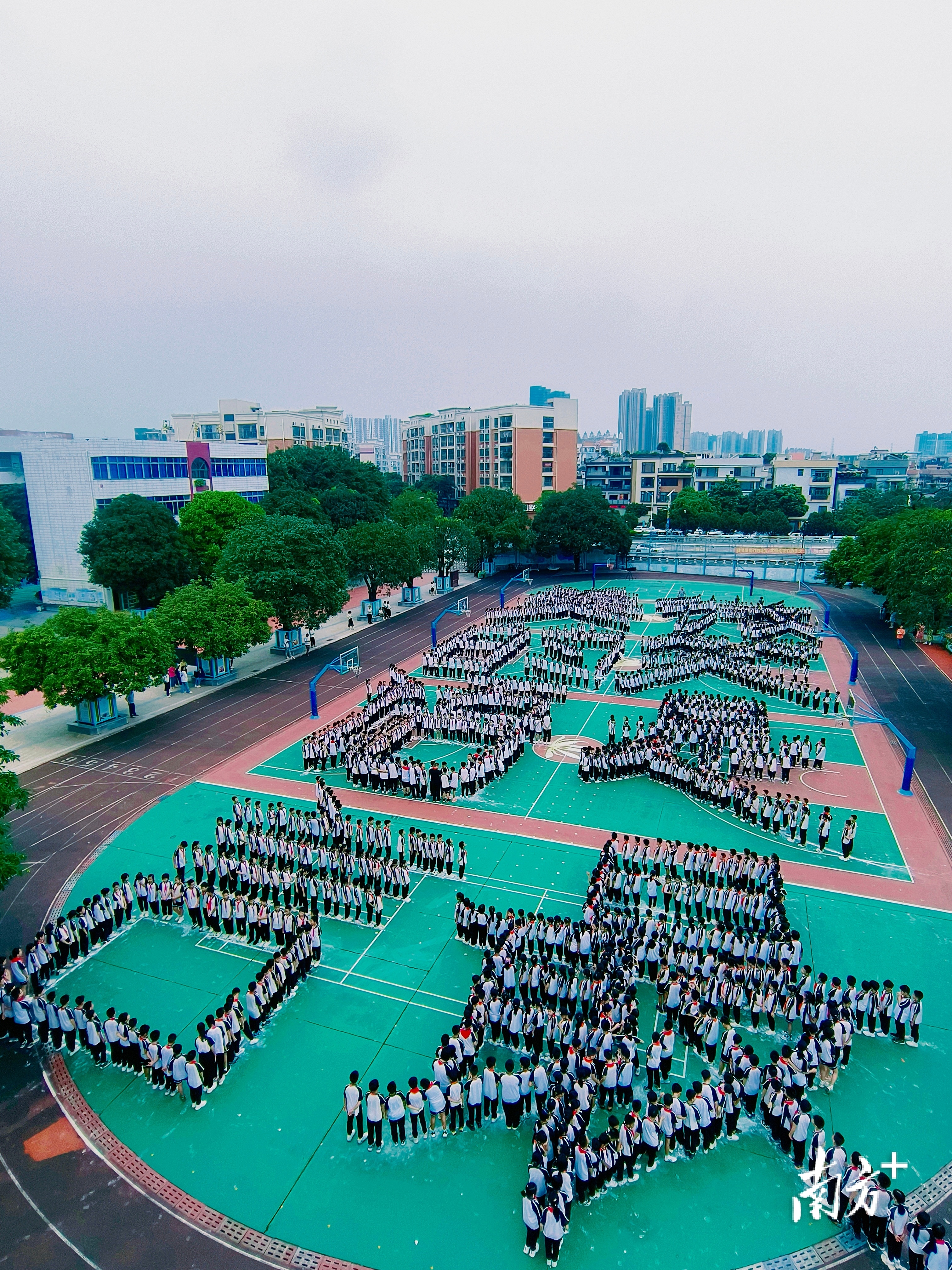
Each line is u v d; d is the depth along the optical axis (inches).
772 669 2178.9
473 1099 673.6
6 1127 689.0
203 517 2970.0
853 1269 561.0
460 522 3644.2
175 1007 828.6
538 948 901.2
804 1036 705.6
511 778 1421.0
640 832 1213.1
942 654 2362.2
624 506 6466.5
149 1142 669.9
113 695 1702.8
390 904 1023.6
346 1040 781.9
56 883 1076.5
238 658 2279.8
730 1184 627.8
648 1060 713.0
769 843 1177.4
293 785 1398.9
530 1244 565.3
